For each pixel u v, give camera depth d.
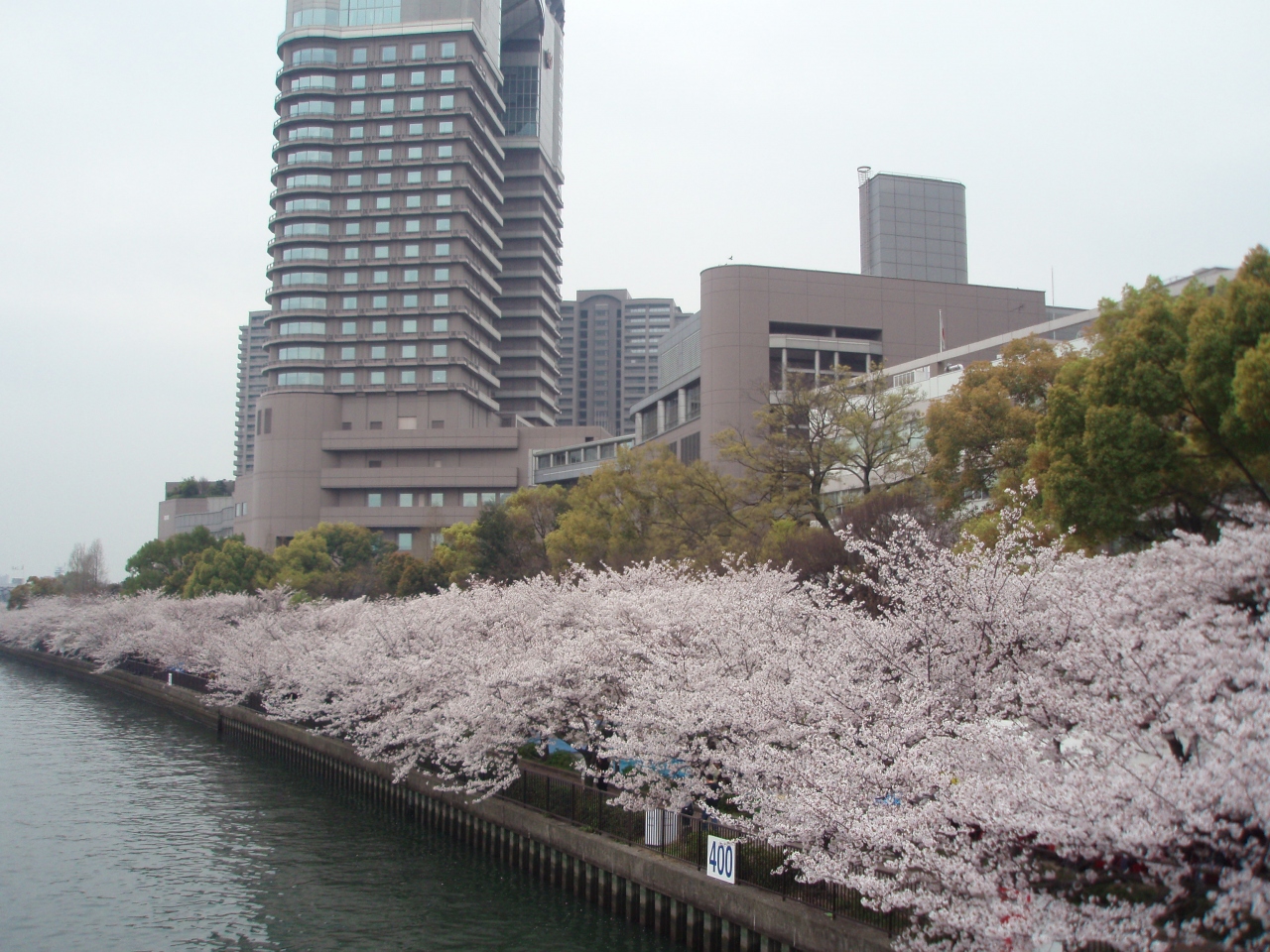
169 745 65.88
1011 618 22.64
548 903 33.56
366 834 43.16
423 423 166.38
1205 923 14.12
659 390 128.38
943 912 16.30
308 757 55.69
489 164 176.62
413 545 162.75
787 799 21.14
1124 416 32.06
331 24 168.50
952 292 118.31
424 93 165.50
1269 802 12.83
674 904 27.81
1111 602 19.58
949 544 41.03
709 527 59.75
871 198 150.62
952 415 46.62
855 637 25.00
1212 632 17.06
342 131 166.75
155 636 85.38
